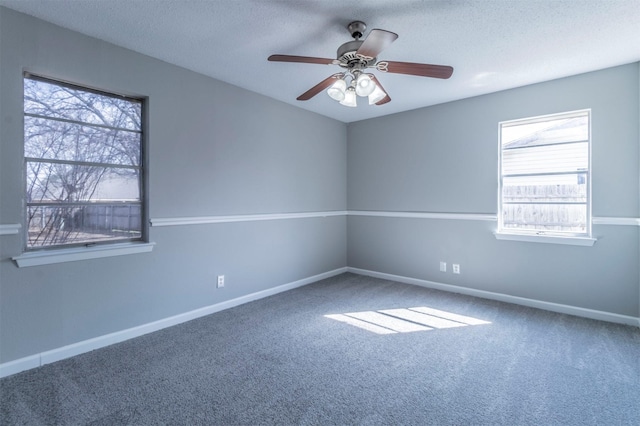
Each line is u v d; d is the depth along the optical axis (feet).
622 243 9.41
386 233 14.61
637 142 9.12
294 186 13.20
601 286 9.73
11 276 6.66
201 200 9.98
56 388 6.16
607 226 9.59
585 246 9.92
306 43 8.11
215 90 10.32
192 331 8.89
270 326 9.25
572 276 10.19
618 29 7.35
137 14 6.79
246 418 5.36
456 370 6.88
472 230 12.16
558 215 10.54
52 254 7.09
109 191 8.32
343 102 7.74
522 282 11.10
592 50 8.38
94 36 7.70
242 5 6.49
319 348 7.88
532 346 7.98
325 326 9.25
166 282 9.19
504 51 8.43
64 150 7.58
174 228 9.36
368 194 15.21
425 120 13.24
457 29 7.36
